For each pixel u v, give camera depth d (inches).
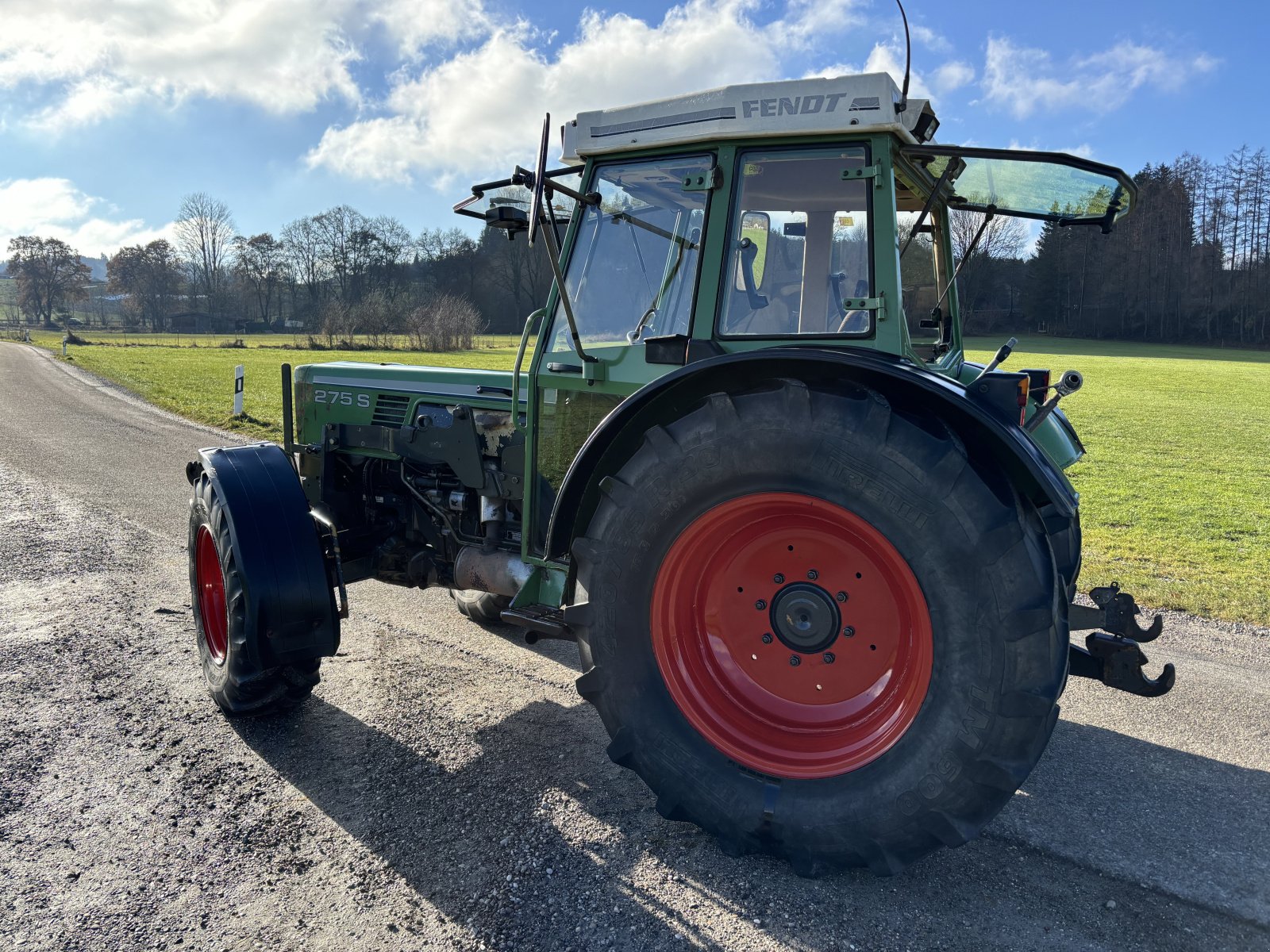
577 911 93.2
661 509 102.9
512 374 157.4
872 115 99.8
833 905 95.3
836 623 102.3
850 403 93.9
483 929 89.8
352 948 86.5
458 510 155.9
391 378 165.9
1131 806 119.3
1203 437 650.2
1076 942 89.9
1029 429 108.3
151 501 319.0
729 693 107.6
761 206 109.2
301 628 126.4
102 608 191.0
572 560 118.9
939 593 90.1
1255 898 98.5
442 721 140.5
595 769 125.3
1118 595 123.6
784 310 108.9
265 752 128.3
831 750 100.7
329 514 171.5
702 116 108.6
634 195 119.3
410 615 197.2
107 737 131.5
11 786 116.4
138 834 106.1
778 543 104.2
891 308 102.7
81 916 90.7
